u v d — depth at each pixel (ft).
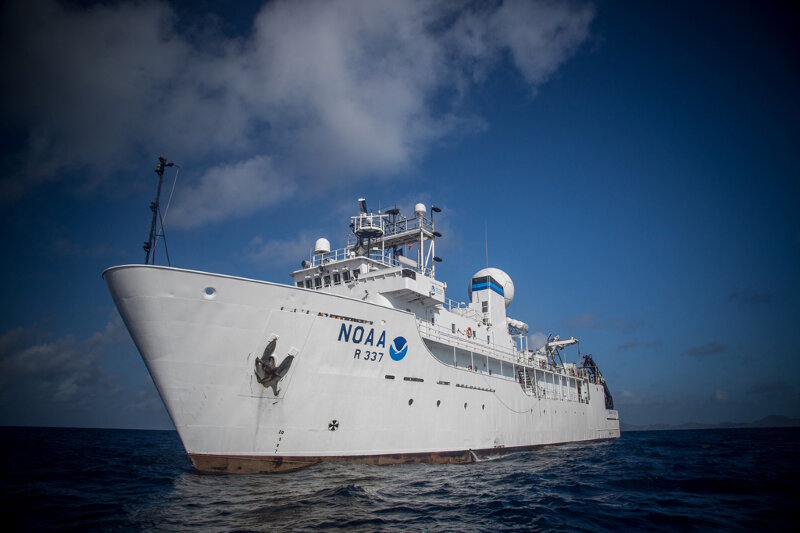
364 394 73.77
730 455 127.44
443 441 87.71
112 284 59.41
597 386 178.81
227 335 61.26
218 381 61.52
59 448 149.18
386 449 77.05
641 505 55.98
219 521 44.24
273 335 64.03
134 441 224.94
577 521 47.83
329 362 69.31
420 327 89.20
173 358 59.62
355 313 71.87
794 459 114.93
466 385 95.09
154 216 64.69
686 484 70.69
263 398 64.08
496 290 130.11
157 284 58.18
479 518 48.32
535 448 122.83
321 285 95.61
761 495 62.90
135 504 51.70
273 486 58.23
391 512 48.93
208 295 60.13
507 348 126.31
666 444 190.70
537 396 126.72
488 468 86.12
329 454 70.28
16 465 93.15
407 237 107.76
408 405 80.69
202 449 62.08
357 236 99.14
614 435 193.16
